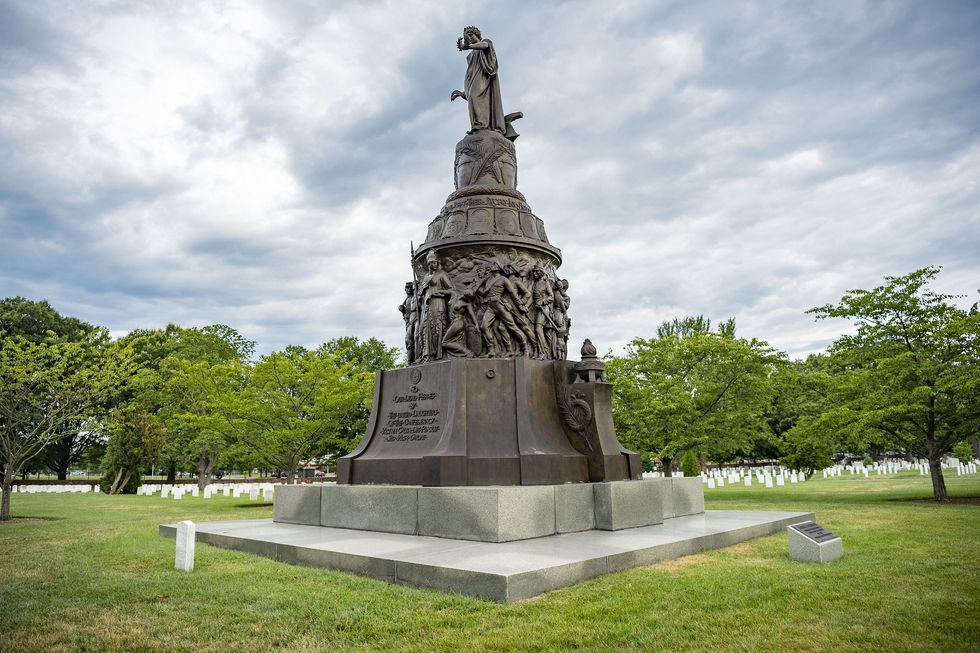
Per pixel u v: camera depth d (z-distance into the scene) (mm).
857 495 27938
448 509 11867
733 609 7504
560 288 16562
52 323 50594
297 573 9922
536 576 8320
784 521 14930
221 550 12367
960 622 6852
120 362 28016
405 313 17094
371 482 14531
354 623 7160
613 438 14297
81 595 8711
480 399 14055
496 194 16547
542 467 13227
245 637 6805
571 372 14969
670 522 14188
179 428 46219
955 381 22578
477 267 15625
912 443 26047
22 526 18688
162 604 8164
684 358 32281
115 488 45594
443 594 8328
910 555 10938
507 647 6316
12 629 7191
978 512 18672
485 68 18062
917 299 24688
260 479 68000
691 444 30953
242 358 59688
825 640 6363
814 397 32031
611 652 6137
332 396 30016
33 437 24656
